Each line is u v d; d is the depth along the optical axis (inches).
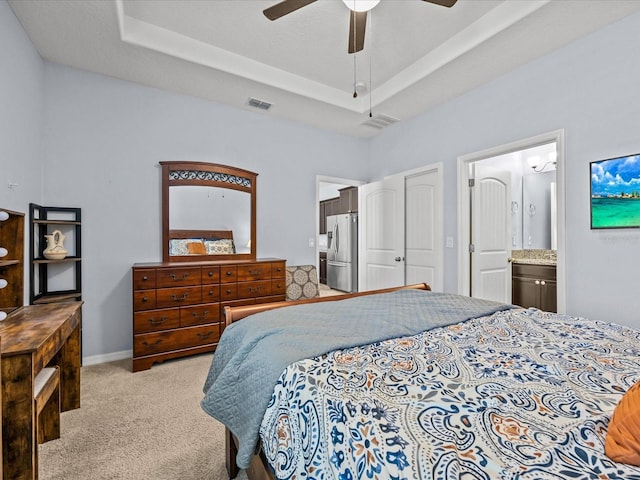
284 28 95.3
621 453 22.0
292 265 156.6
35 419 50.1
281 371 40.4
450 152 131.2
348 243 243.4
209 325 116.3
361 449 26.9
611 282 85.2
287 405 37.2
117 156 115.0
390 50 106.7
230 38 100.4
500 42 92.1
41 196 101.1
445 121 133.3
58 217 105.5
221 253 135.3
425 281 141.9
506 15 85.2
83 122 109.0
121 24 85.7
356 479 26.2
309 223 161.5
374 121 155.2
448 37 100.2
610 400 30.6
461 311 65.8
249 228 142.4
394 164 161.5
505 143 110.4
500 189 137.3
